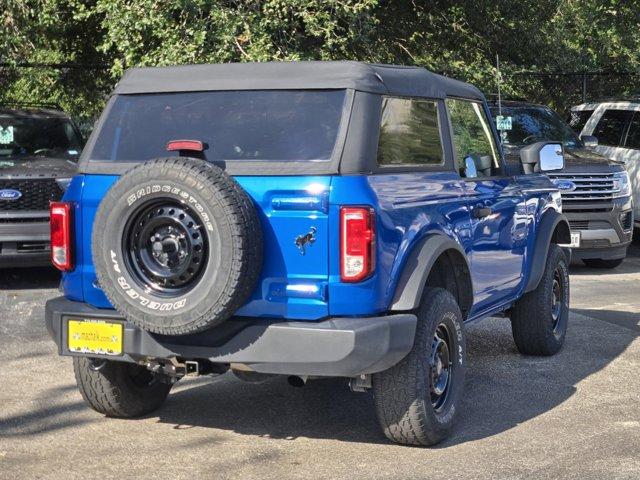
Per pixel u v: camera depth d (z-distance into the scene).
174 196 4.83
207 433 5.81
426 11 16.78
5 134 11.71
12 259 10.42
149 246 4.95
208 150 5.24
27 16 14.45
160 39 13.48
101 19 15.37
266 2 13.12
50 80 17.14
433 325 5.42
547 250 7.55
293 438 5.73
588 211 12.81
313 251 4.93
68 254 5.43
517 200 7.07
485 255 6.46
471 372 7.38
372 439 5.71
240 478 5.04
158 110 5.50
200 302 4.81
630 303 10.47
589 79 20.80
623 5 18.52
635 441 5.69
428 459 5.35
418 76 5.80
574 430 5.91
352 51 14.79
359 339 4.85
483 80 16.50
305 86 5.25
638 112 15.64
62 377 7.06
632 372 7.41
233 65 5.45
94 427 5.91
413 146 5.63
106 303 5.37
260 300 5.00
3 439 5.66
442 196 5.75
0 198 10.30
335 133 5.07
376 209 4.96
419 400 5.33
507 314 7.86
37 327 8.77
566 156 13.20
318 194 4.91
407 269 5.23
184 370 5.27
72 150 11.89
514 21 17.34
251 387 6.86
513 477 5.05
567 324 8.65
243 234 4.78
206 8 13.07
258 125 5.23
